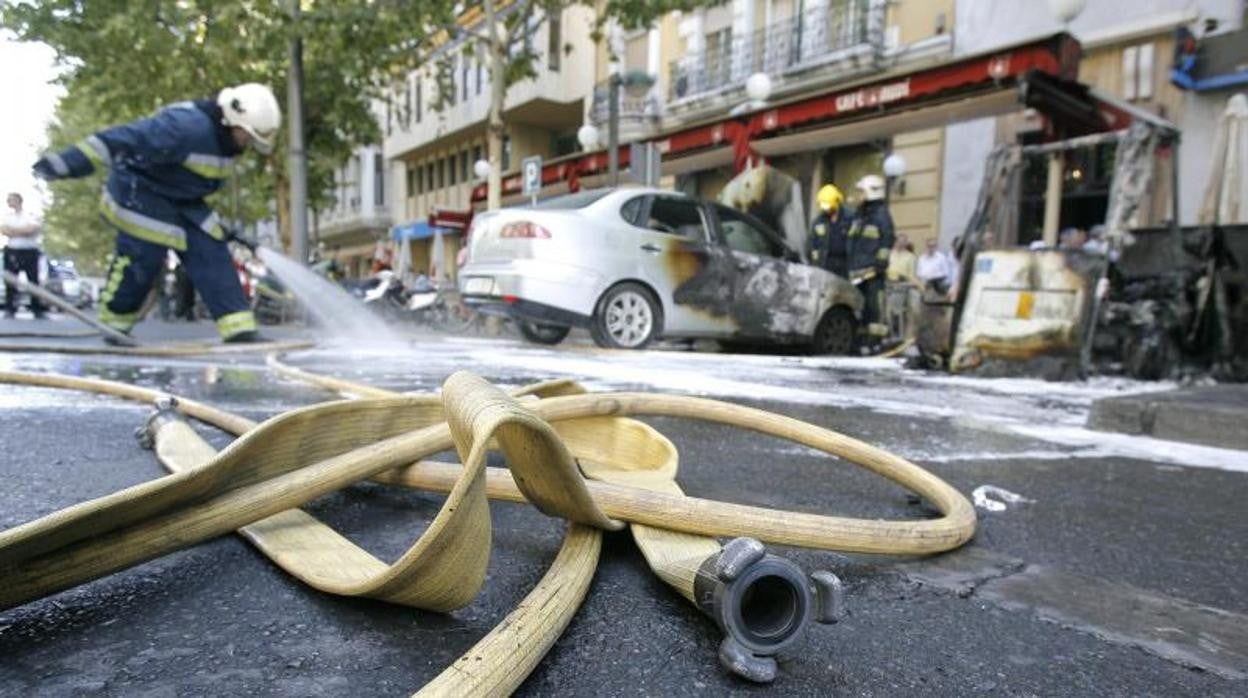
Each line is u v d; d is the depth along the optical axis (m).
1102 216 10.01
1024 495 1.89
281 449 1.20
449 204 27.89
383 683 0.83
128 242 5.28
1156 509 1.78
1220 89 9.12
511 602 1.04
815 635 1.02
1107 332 5.14
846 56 13.14
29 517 1.39
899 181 12.40
